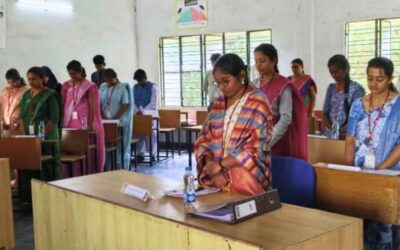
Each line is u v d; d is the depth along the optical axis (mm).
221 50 8562
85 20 8289
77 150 5176
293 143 2990
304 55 7543
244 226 1640
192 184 2166
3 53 7000
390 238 2508
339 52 7301
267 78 2988
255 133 2125
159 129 7793
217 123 2256
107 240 2051
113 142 6090
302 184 2334
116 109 6578
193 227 1632
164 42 9156
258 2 8047
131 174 2621
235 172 2148
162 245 1773
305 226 1635
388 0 6820
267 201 1803
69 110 5496
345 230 1646
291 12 7695
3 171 3297
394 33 6887
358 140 2664
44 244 2443
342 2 7207
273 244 1470
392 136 2541
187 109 9000
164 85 9258
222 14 8445
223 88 2191
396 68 6906
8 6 7043
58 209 2320
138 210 1877
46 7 7598
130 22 9242
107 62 8773
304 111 2992
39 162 4453
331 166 2482
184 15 8828
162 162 7465
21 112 4883
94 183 2389
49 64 7695
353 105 2715
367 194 2303
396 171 2371
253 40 8219
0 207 3287
